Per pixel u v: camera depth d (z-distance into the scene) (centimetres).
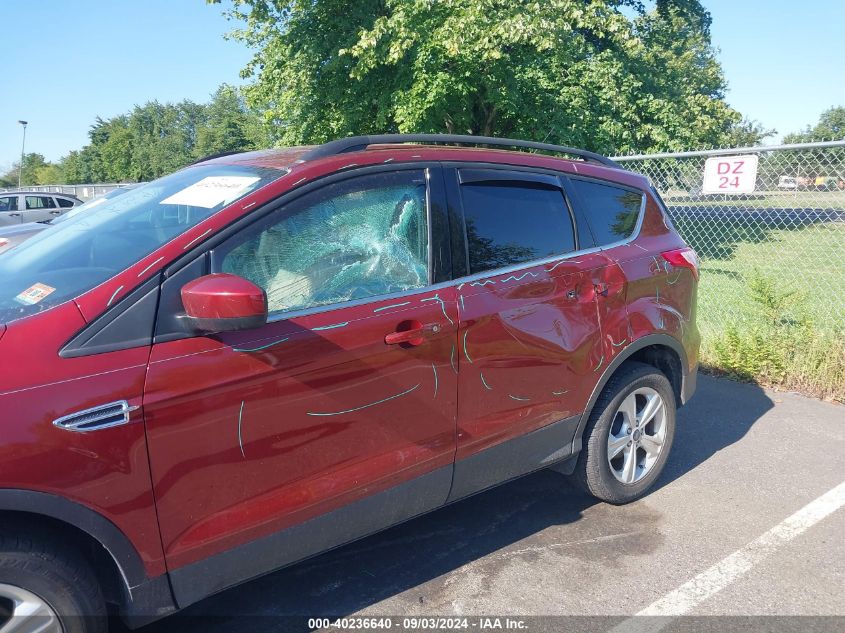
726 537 335
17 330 198
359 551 324
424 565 312
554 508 367
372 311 256
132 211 274
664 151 1356
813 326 596
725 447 446
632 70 1398
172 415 209
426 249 280
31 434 186
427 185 287
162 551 213
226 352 220
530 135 1241
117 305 208
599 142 1273
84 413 194
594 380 335
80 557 205
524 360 303
